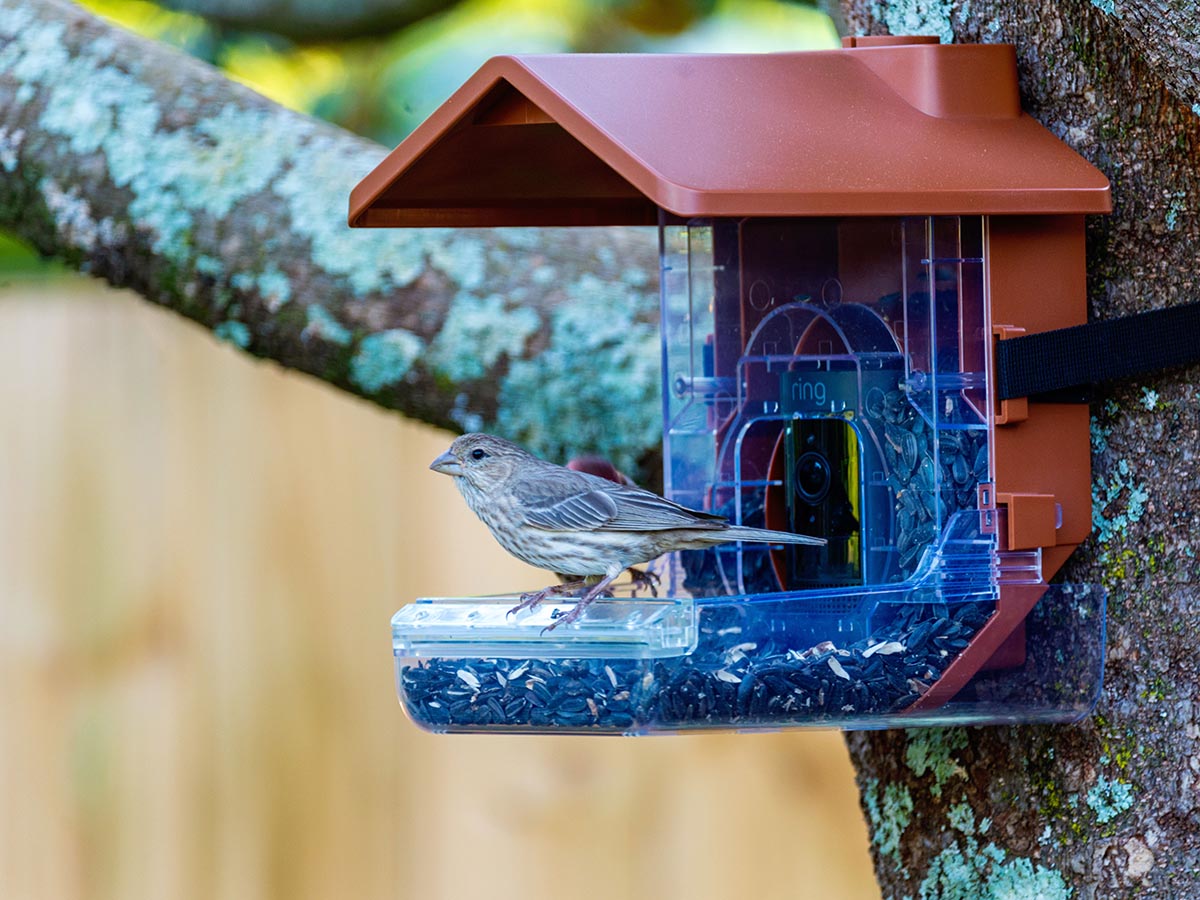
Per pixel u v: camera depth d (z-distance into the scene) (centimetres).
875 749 800
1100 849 714
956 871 760
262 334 959
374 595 1143
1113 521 714
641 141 647
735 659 668
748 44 1247
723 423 799
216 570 1155
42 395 1175
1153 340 698
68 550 1160
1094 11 716
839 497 762
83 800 1141
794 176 641
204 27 1220
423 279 948
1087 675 694
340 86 1252
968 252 705
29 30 995
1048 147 701
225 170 957
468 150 752
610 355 941
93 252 966
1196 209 704
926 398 713
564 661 668
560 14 1245
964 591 689
